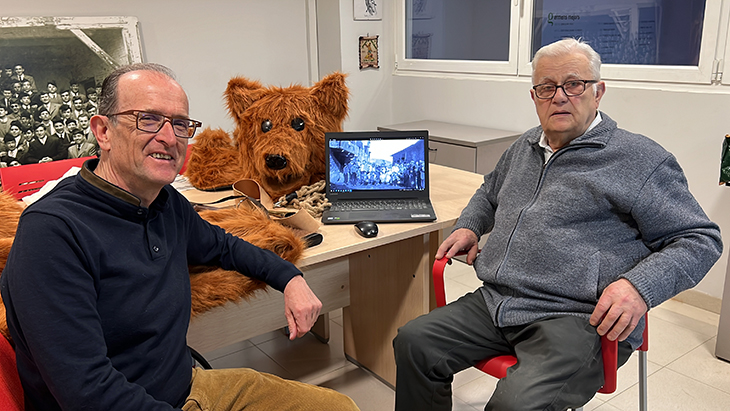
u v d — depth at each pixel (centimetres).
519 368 144
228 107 207
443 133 349
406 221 182
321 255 159
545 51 164
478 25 370
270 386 142
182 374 129
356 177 198
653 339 254
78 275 106
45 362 101
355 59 408
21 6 301
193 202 197
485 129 362
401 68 426
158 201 127
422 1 404
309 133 196
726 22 251
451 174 243
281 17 398
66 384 101
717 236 147
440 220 185
